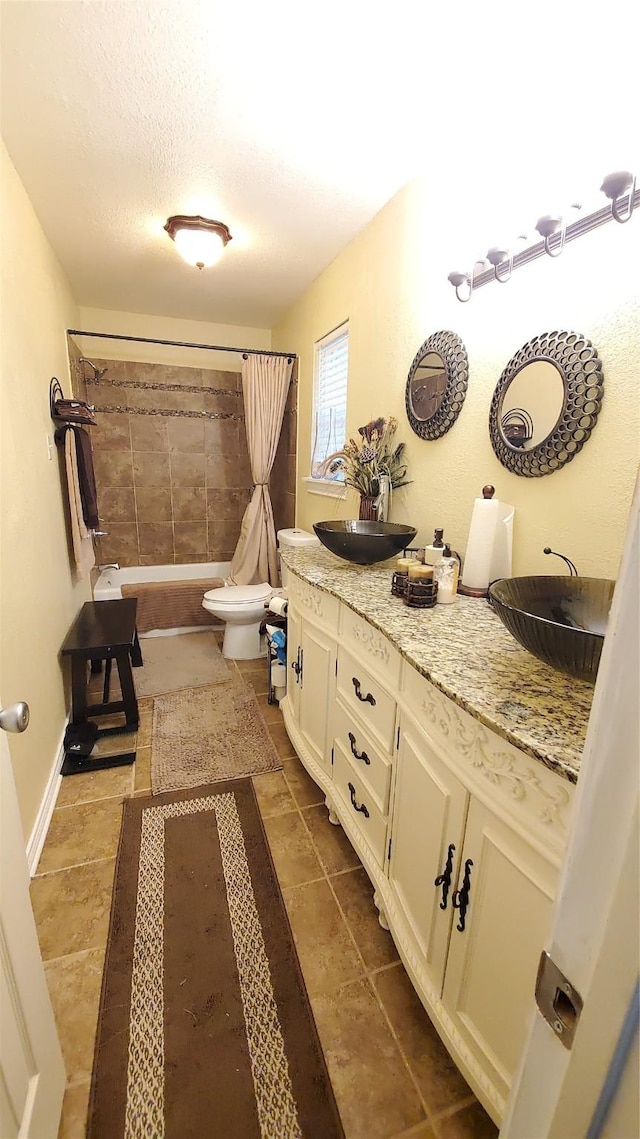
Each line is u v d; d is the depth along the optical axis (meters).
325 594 1.54
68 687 2.25
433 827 0.94
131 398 3.65
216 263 2.58
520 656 0.96
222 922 1.27
